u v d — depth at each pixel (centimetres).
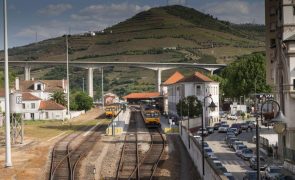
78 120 14275
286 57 6662
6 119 5822
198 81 12538
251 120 13938
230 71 17438
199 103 11819
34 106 14462
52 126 11975
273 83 7488
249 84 15338
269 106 9750
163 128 10312
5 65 5881
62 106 14712
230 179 4800
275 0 7712
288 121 6550
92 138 8994
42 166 5888
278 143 7175
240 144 7844
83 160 6378
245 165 6544
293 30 6794
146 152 7056
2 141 8362
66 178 5191
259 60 15475
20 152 7050
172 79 18875
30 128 11256
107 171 5616
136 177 5244
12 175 5316
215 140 9462
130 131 10362
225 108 18162
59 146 7750
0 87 14625
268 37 7788
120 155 6769
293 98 6544
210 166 4291
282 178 5212
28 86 16875
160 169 5744
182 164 6091
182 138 8475
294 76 6569
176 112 13638
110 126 10112
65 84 18462
